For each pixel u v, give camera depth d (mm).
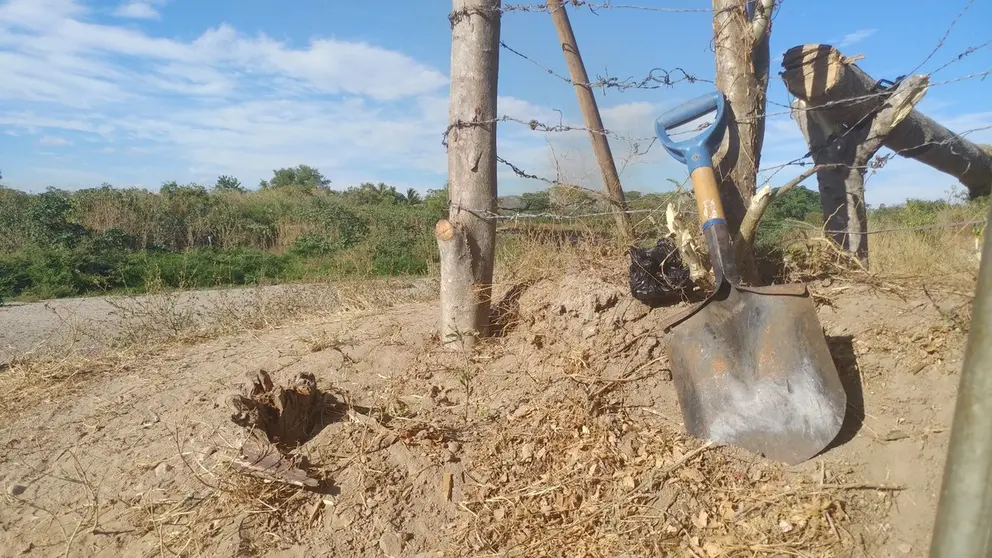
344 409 3971
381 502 3271
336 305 6625
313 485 3326
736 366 3328
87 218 20828
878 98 4109
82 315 10359
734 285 3396
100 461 3916
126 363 5496
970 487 1800
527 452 3412
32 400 4895
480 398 3904
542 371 3920
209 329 6375
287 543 3137
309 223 23094
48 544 3334
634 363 3768
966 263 3822
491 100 4277
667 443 3277
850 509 2834
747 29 3963
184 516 3354
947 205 6895
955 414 1865
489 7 4180
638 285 3918
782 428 3137
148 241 20750
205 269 16531
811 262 4105
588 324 4035
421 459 3455
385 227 21078
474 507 3207
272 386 3857
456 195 4355
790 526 2801
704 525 2895
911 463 2918
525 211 4961
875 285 3803
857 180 4242
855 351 3443
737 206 4035
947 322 3375
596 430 3398
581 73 4969
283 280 14453
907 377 3242
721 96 3799
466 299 4363
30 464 3982
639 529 2916
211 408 4246
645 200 4914
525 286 4816
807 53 4125
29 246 17766
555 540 2943
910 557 2615
